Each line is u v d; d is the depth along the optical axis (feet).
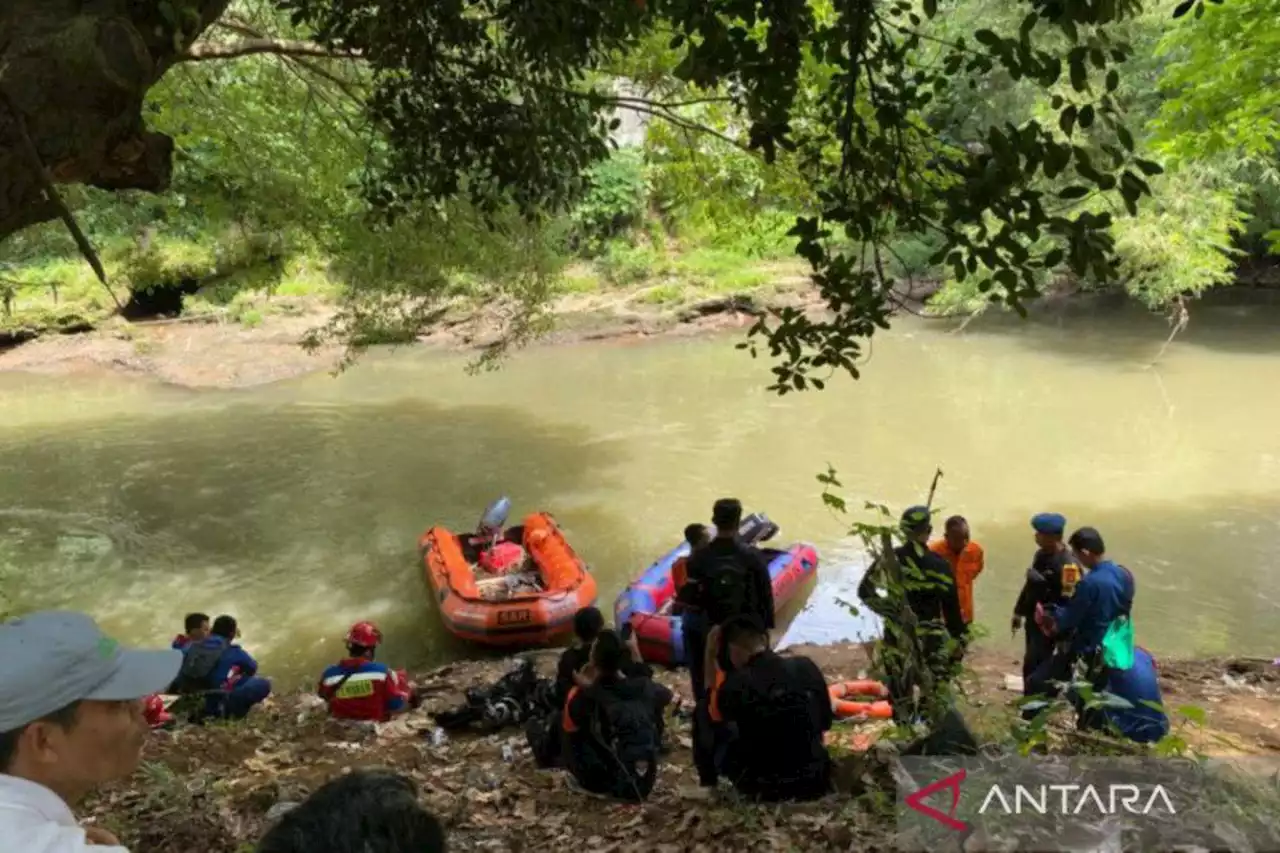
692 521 48.73
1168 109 31.76
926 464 56.59
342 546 46.52
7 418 69.62
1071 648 18.37
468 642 36.76
